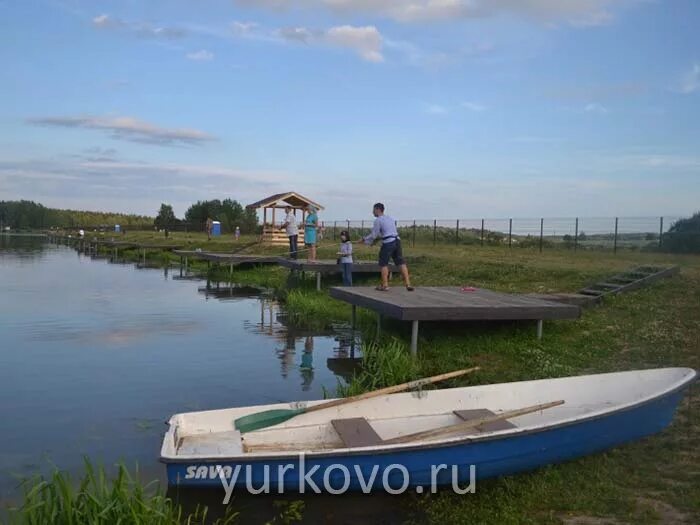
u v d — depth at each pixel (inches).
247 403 337.1
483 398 288.2
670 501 206.7
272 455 209.6
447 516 206.2
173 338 517.3
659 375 288.7
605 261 807.1
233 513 209.5
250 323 591.5
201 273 1136.2
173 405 332.8
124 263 1413.6
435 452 216.5
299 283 810.8
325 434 258.1
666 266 636.7
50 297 787.4
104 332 543.8
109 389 362.9
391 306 411.8
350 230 1573.6
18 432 288.5
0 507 212.5
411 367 368.2
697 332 438.3
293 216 877.2
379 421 272.2
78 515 176.2
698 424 275.0
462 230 1300.4
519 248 1099.9
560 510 205.2
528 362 385.7
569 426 231.3
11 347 478.3
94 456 259.9
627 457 242.4
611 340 429.7
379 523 202.5
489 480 226.8
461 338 439.5
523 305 424.2
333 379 386.6
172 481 207.8
